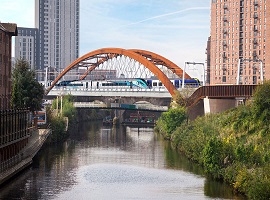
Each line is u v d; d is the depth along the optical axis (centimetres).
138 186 6594
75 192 6188
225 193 6047
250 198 5412
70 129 16088
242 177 5981
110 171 7794
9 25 9950
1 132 6656
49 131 11231
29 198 5800
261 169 5906
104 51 16475
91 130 16725
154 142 12381
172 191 6244
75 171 7762
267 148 6762
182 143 10119
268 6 19050
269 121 7694
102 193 6144
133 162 8788
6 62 9750
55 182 6831
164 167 8181
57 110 14425
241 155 6638
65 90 18225
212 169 7019
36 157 9331
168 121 12794
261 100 7975
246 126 7962
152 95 15188
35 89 11369
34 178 7094
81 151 10444
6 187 6425
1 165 6378
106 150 10669
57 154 9850
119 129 17488
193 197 5869
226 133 8256
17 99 11000
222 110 11556
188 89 13500
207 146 7138
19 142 8244
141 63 14975
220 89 11044
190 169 7938
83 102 19200
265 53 19562
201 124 9888
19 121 8075
